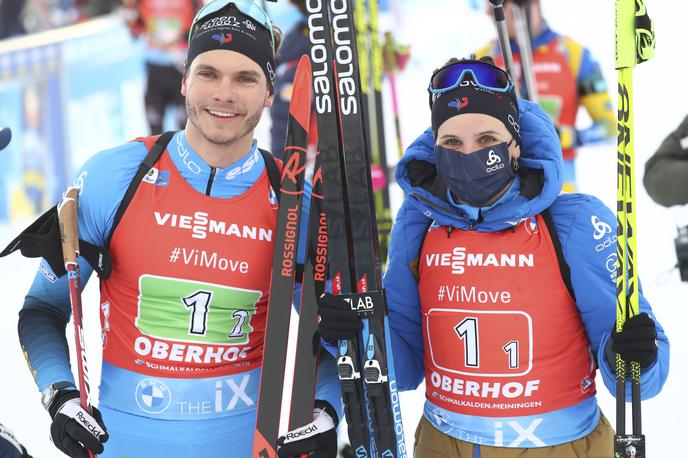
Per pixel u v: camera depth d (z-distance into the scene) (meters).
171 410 3.77
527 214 3.51
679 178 5.89
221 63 3.66
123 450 3.83
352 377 3.74
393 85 8.44
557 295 3.53
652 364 3.45
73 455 3.57
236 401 3.87
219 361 3.82
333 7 3.82
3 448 3.18
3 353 8.31
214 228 3.78
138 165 3.81
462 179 3.53
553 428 3.54
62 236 3.73
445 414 3.70
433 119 3.65
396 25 15.23
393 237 3.94
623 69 3.60
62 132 14.21
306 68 4.00
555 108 8.49
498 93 3.56
